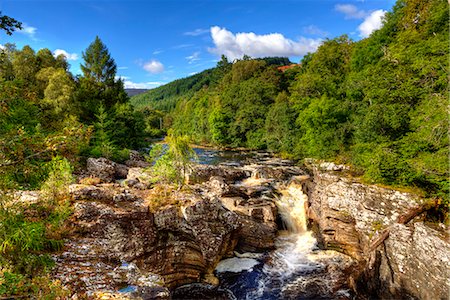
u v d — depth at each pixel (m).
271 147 52.41
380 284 15.17
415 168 17.61
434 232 13.31
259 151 56.62
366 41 36.41
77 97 38.41
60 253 9.99
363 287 15.66
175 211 15.89
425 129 18.81
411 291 13.65
